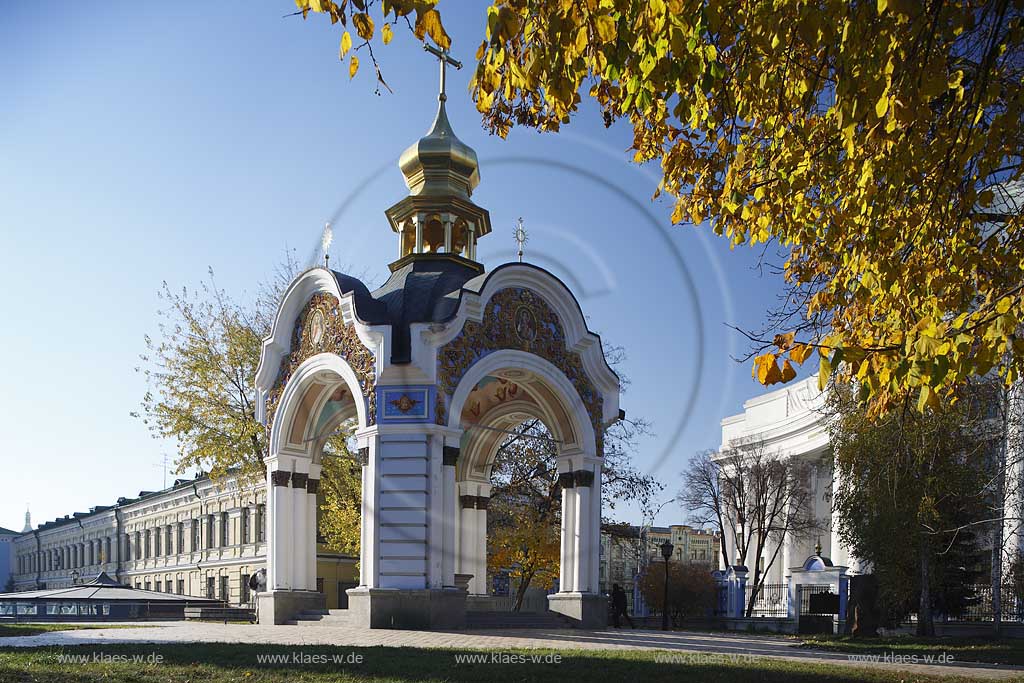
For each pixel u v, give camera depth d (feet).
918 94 25.80
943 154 30.48
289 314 82.58
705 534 230.89
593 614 78.64
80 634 61.82
